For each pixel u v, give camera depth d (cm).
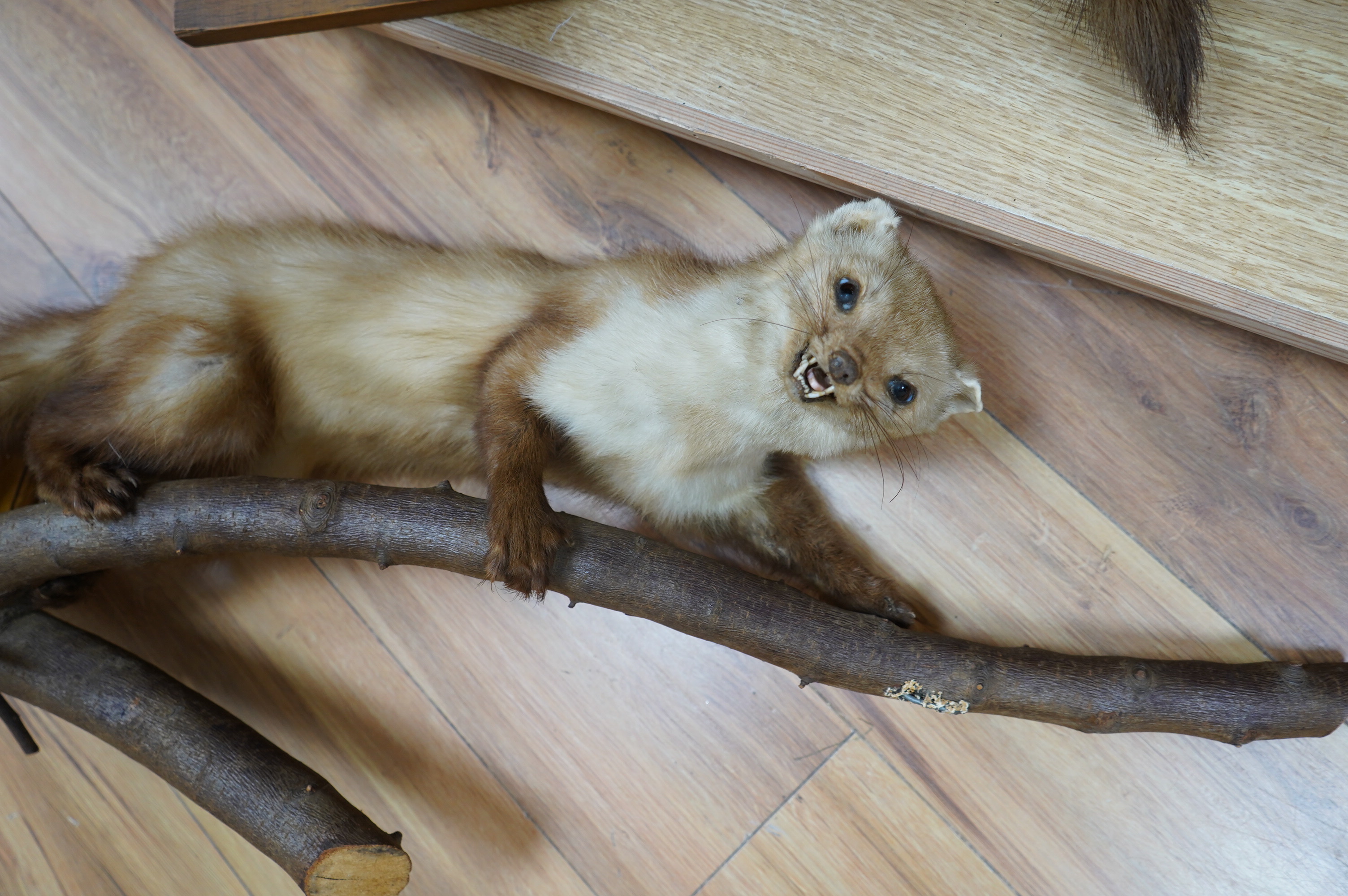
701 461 79
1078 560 83
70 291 88
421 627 86
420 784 85
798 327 76
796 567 83
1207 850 82
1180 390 84
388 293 81
